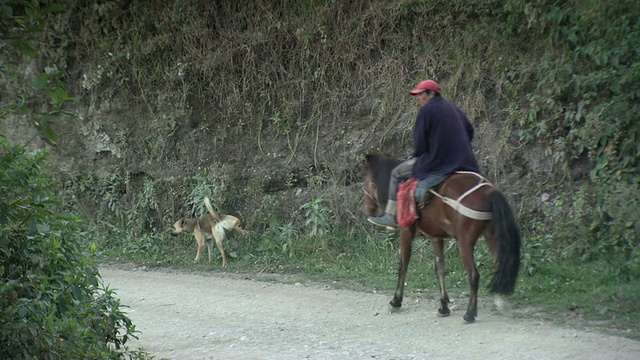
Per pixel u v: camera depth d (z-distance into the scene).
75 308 5.67
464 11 12.87
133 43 15.58
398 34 13.58
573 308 8.45
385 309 9.15
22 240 5.25
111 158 15.39
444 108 8.38
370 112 13.59
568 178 11.22
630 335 7.30
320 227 12.73
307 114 14.16
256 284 11.02
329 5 14.13
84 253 6.09
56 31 15.95
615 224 10.20
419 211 8.52
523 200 11.45
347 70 13.92
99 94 15.69
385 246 12.14
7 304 5.10
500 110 12.20
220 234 12.45
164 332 8.16
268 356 7.05
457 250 11.12
